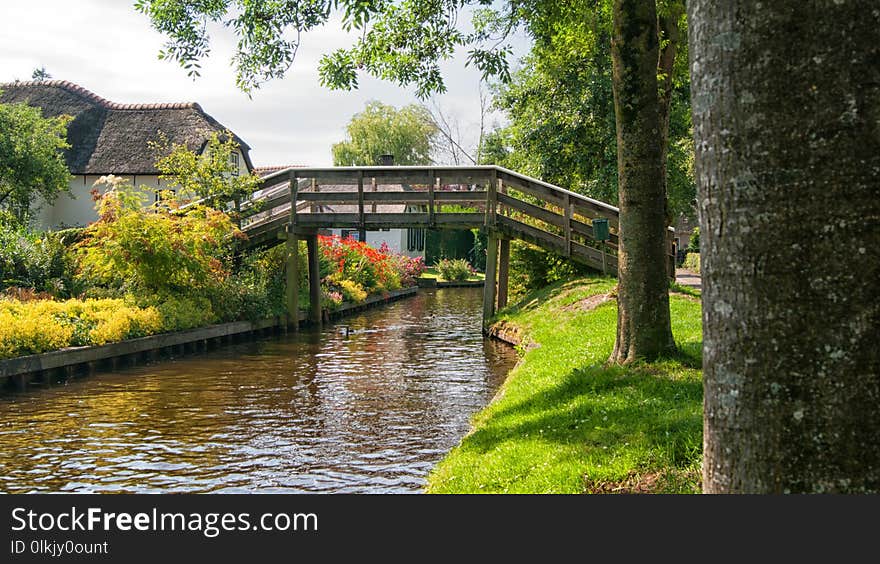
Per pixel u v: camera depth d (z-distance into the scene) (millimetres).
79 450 8750
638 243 9156
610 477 5652
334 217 20828
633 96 8992
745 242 2990
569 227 19641
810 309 2885
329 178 20891
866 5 2822
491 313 20562
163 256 17297
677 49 17672
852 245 2820
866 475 2830
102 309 15812
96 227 17359
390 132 58562
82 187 36844
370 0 9844
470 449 7316
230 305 19266
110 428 9766
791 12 2881
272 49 11141
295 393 12055
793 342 2914
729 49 3004
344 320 24531
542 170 25391
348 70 12461
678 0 13328
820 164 2848
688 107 26266
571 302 17078
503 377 13422
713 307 3143
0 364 12133
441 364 15000
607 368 9016
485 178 20141
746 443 3033
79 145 37250
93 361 14008
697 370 8586
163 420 10203
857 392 2832
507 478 6109
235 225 20000
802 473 2912
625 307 9297
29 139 31656
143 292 17469
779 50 2900
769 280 2945
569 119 24109
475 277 45875
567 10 13258
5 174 30969
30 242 18766
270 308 20672
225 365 14922
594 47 16453
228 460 8312
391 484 7328
